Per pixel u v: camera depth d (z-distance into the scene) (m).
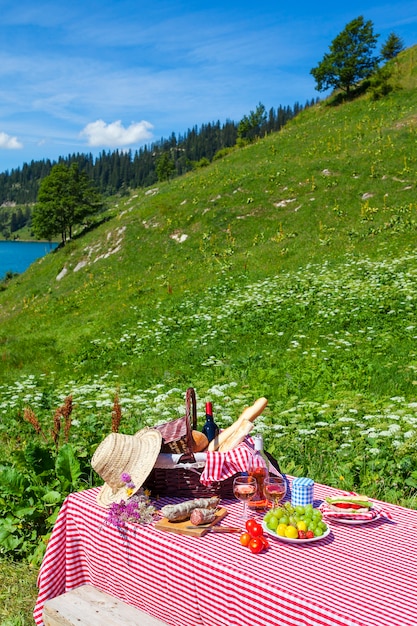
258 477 4.16
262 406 4.70
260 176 41.81
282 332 17.58
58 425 7.48
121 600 4.19
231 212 37.72
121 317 24.92
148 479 4.49
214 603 3.39
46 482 6.66
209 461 4.33
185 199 41.81
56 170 58.59
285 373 13.53
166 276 31.72
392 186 34.94
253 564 3.37
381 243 26.95
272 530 3.76
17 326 30.80
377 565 3.34
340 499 4.11
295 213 35.34
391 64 62.31
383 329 16.28
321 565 3.35
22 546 6.09
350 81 64.06
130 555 3.99
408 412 9.70
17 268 135.25
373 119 50.69
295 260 27.80
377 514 4.04
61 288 37.22
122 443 4.52
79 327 25.16
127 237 39.22
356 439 8.41
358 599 2.96
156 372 15.84
